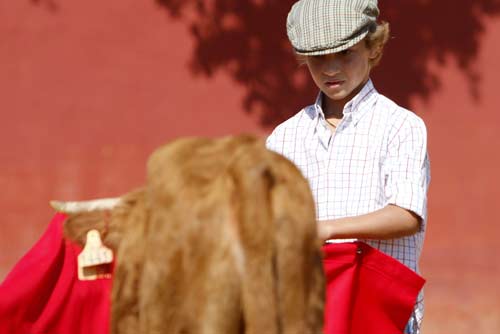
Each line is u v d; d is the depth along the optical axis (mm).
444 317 24078
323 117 10859
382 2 24125
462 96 24078
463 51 24078
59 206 9164
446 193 24125
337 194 10555
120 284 8492
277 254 7539
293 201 7645
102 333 9391
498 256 24031
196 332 7703
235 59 24031
